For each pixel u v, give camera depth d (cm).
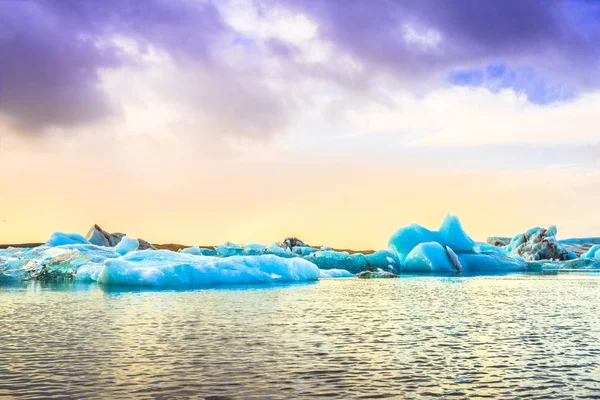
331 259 4788
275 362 1012
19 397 796
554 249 7525
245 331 1363
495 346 1173
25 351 1107
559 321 1580
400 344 1192
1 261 3966
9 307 1905
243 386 851
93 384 862
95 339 1246
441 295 2495
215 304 2005
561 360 1038
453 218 6216
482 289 2911
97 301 2114
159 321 1540
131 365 988
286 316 1661
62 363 1002
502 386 857
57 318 1603
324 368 967
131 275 2989
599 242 10075
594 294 2569
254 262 3516
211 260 3484
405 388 844
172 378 898
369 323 1516
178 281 3045
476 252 6122
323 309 1864
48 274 3550
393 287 3048
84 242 4803
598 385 864
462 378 903
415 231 6056
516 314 1748
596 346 1173
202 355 1070
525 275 4719
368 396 802
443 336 1301
